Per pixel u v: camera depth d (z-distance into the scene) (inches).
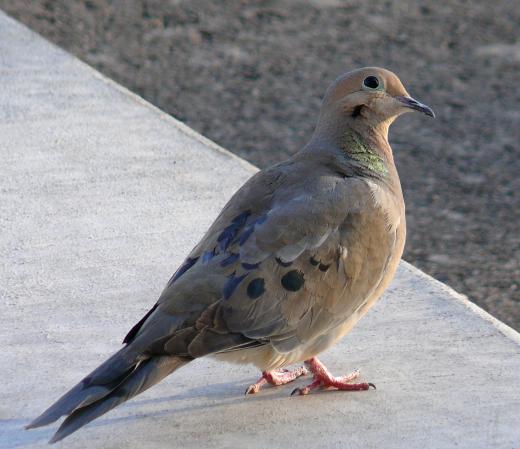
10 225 489.4
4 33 746.2
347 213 358.3
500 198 627.5
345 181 366.3
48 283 439.5
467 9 989.8
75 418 307.7
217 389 372.5
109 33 885.8
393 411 358.3
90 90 661.3
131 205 513.3
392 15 967.0
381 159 386.9
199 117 731.4
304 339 351.3
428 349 397.7
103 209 508.4
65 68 693.3
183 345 323.9
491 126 739.4
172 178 546.0
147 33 892.0
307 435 343.6
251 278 338.6
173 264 457.4
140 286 438.6
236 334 334.3
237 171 557.6
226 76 810.8
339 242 354.3
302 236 349.1
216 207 514.0
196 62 835.4
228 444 338.0
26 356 387.2
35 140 585.9
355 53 869.8
